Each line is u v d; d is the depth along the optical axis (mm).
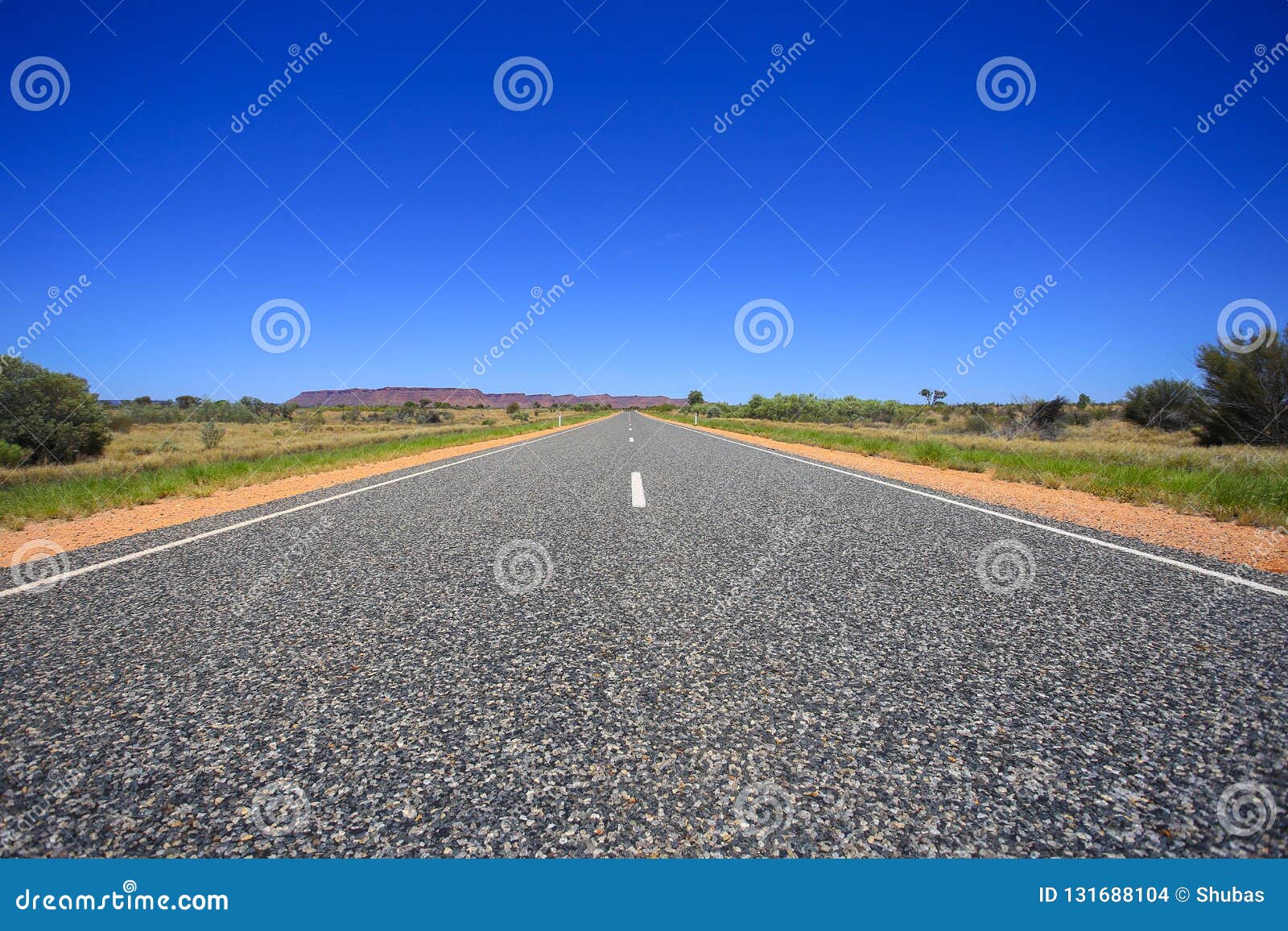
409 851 1445
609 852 1445
